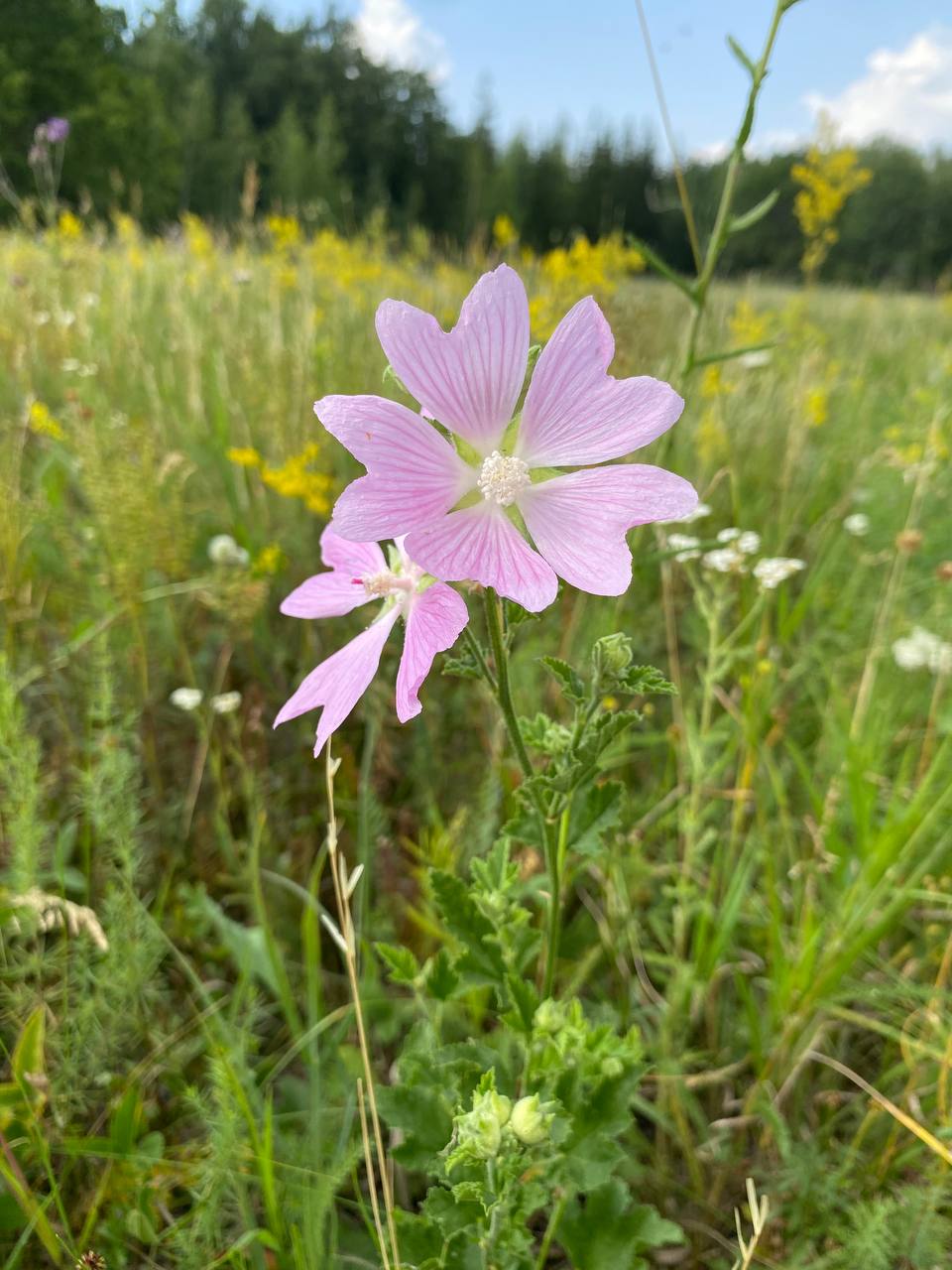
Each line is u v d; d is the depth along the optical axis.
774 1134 0.26
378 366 0.60
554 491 0.17
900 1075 0.28
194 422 0.56
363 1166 0.25
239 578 0.39
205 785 0.37
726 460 0.54
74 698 0.39
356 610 0.43
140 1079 0.25
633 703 0.40
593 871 0.33
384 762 0.36
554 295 0.64
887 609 0.38
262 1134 0.23
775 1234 0.25
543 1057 0.21
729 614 0.43
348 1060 0.27
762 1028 0.28
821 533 0.53
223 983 0.30
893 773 0.38
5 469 0.43
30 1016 0.24
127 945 0.25
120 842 0.27
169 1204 0.24
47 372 0.60
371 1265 0.22
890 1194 0.25
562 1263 0.25
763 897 0.32
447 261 1.16
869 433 0.71
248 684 0.42
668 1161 0.27
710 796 0.35
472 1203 0.19
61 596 0.42
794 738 0.41
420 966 0.30
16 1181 0.20
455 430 0.17
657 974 0.30
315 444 0.45
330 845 0.18
